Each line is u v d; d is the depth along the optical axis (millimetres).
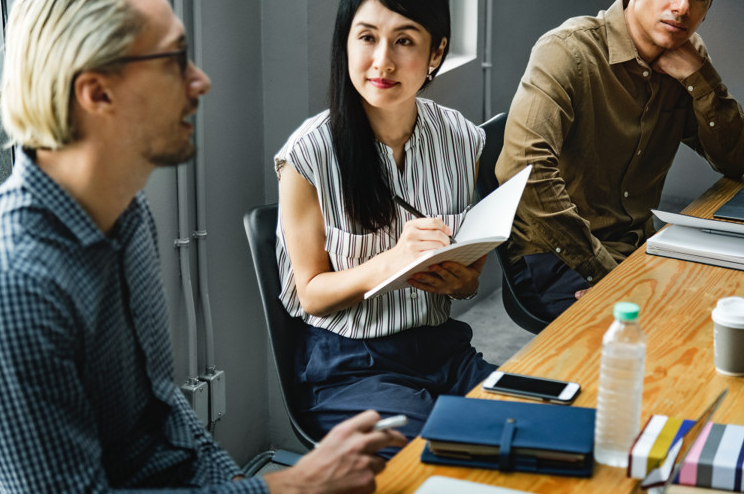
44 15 1101
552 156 2373
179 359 2355
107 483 1133
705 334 1686
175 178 2252
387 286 1704
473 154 2080
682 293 1879
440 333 2006
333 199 1899
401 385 1872
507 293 2469
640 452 1213
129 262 1260
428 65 1891
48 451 1058
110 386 1229
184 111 1182
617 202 2670
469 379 1950
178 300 2328
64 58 1086
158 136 1160
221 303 2484
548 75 2447
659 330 1702
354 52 1824
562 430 1265
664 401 1434
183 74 1161
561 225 2365
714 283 1930
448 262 1795
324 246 1925
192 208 2326
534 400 1416
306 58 2428
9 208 1106
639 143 2600
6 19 1856
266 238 1933
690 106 2672
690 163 4203
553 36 2514
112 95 1110
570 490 1194
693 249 2047
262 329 2662
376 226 1923
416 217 1947
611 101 2541
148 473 1284
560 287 2410
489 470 1243
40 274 1055
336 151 1887
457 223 2023
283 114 2502
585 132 2547
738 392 1465
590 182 2607
